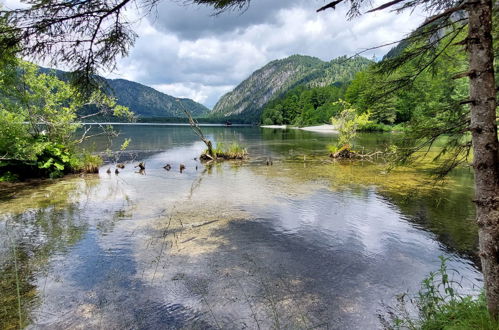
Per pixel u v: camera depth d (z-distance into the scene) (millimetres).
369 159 22094
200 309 4812
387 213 9672
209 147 23656
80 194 12445
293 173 17203
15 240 7559
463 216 9320
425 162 17922
